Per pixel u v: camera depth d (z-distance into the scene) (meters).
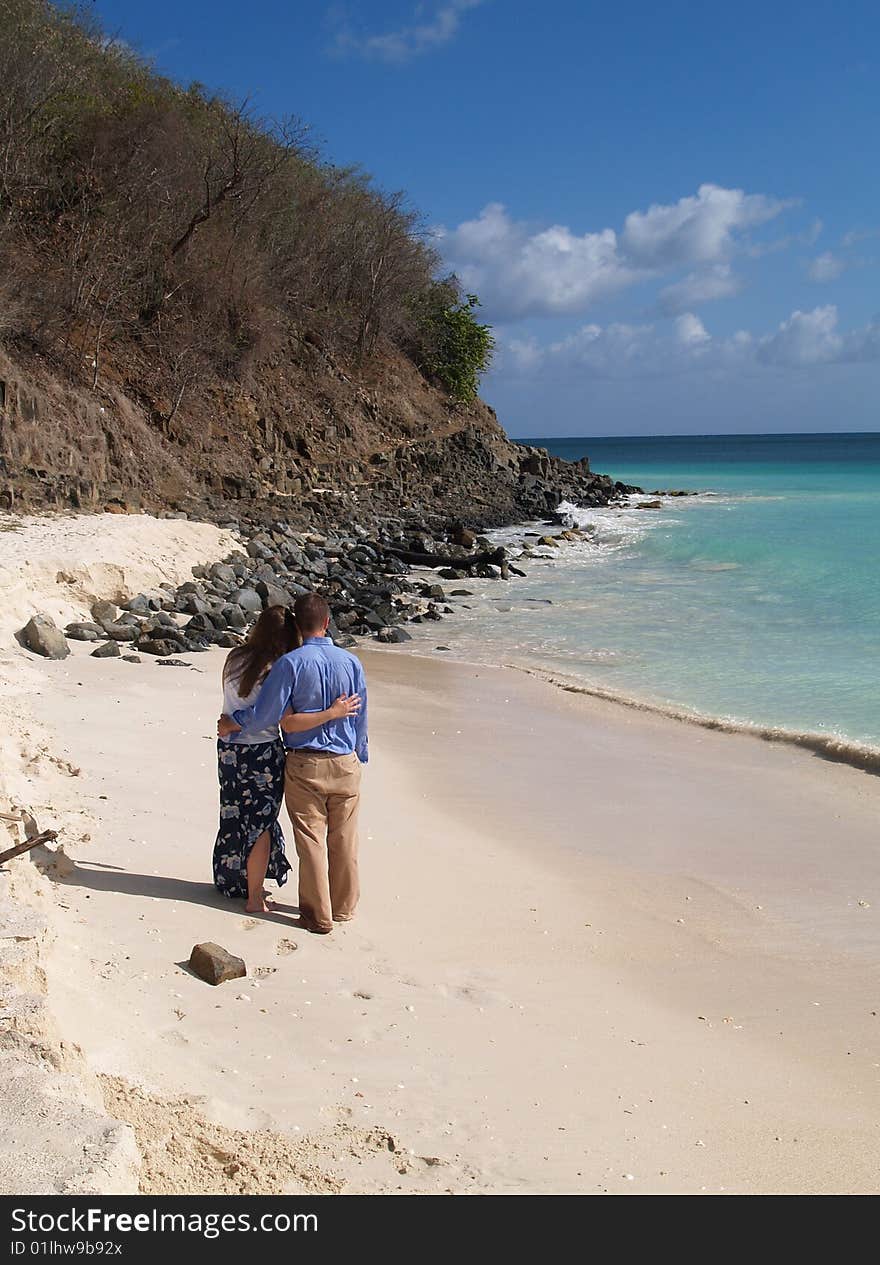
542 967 5.19
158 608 14.90
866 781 8.69
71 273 24.52
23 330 22.75
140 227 27.52
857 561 21.09
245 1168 3.14
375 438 34.84
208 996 4.36
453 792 8.30
